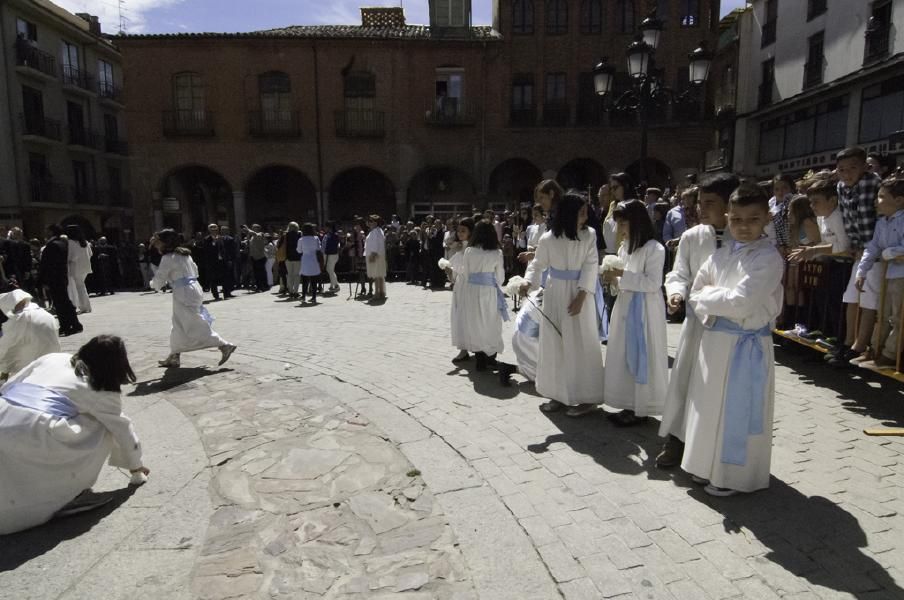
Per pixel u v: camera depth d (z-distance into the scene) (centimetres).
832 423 448
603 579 268
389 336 854
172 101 2528
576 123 2628
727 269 327
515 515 328
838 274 582
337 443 442
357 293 1508
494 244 623
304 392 574
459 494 355
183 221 2820
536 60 2603
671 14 2567
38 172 2906
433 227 1636
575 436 441
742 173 2616
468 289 629
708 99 2738
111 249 1841
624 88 2603
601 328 598
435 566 286
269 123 2566
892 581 259
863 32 1889
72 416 348
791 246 639
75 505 355
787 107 2286
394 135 2603
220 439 458
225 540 316
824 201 546
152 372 674
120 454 373
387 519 331
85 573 289
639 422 462
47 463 334
